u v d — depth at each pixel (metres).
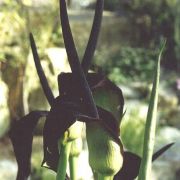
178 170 4.82
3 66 4.90
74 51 0.74
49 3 5.19
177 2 7.52
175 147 5.04
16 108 5.03
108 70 7.04
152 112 0.73
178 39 7.34
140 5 7.69
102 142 0.77
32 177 3.85
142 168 0.73
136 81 6.88
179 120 6.08
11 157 4.53
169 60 7.39
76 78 0.75
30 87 5.11
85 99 0.75
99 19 0.77
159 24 7.59
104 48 7.35
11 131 0.75
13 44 4.86
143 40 7.67
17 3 4.51
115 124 0.77
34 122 0.75
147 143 0.73
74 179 0.79
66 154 0.75
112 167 0.77
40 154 4.30
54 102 0.75
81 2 8.80
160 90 6.47
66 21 0.73
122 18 7.62
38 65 0.78
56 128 0.72
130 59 7.15
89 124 0.77
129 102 6.17
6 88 4.91
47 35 5.16
